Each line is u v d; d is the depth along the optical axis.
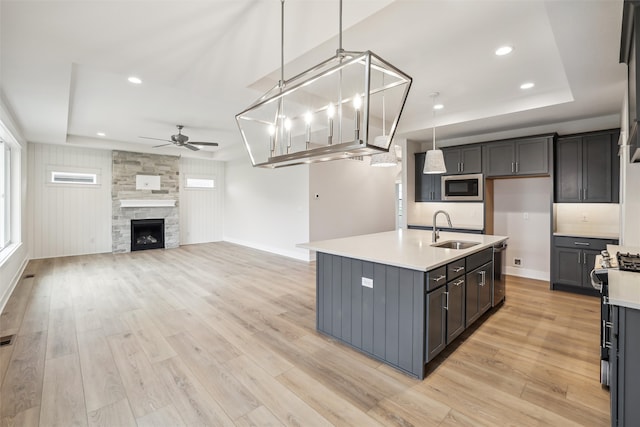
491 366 2.44
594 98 3.52
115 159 7.46
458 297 2.73
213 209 9.52
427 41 2.66
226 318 3.45
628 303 1.39
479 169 5.16
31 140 6.18
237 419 1.87
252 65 2.73
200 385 2.21
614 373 1.48
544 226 4.96
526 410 1.93
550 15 1.94
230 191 9.40
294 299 4.11
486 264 3.31
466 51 2.84
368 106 1.54
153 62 2.67
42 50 2.45
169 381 2.25
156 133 6.32
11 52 2.49
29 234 6.50
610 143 4.05
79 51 2.47
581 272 4.20
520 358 2.55
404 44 2.71
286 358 2.59
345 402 2.02
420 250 2.78
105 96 4.08
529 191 5.10
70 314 3.54
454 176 5.47
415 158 6.06
